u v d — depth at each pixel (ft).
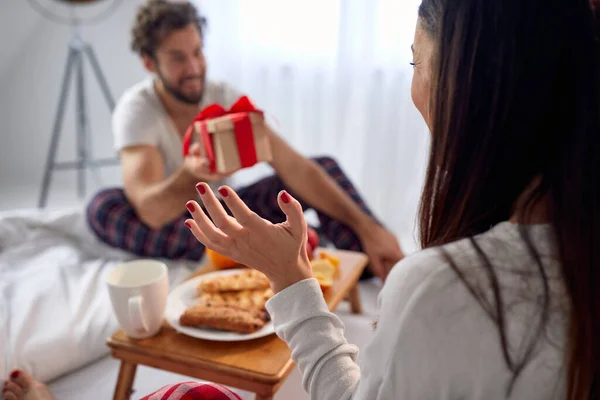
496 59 1.53
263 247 2.21
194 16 5.71
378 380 1.73
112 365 4.33
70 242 5.90
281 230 2.21
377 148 8.16
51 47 9.28
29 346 4.05
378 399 1.73
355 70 7.95
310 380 2.21
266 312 3.35
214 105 4.58
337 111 8.13
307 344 2.22
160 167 5.79
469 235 1.77
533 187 1.66
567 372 1.59
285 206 2.15
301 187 5.81
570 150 1.52
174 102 5.96
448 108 1.66
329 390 2.12
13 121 9.79
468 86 1.59
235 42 8.28
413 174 8.10
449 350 1.60
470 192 1.67
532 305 1.58
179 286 3.76
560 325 1.59
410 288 1.64
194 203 2.17
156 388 4.03
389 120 7.97
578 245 1.52
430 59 1.81
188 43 5.50
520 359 1.59
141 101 5.86
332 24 7.89
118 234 5.61
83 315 4.54
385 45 7.75
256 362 2.98
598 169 1.51
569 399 1.60
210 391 2.58
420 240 1.96
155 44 5.49
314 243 4.40
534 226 1.66
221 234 2.21
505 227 1.70
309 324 2.24
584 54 1.49
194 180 4.99
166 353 3.08
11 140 9.85
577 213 1.52
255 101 8.52
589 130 1.50
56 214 5.98
